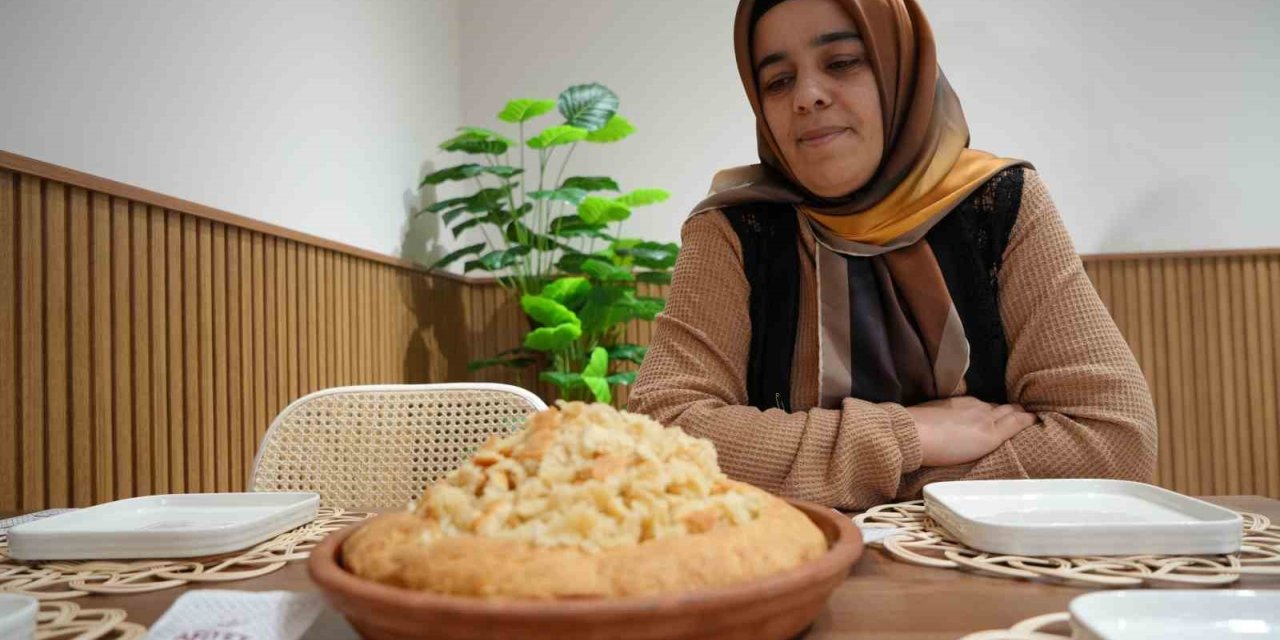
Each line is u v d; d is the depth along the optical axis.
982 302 1.19
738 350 1.24
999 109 3.52
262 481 1.13
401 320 3.11
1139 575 0.57
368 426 1.16
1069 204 3.48
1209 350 3.32
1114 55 3.44
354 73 2.79
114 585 0.60
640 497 0.47
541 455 0.52
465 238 3.89
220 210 1.90
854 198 1.24
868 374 1.20
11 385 1.31
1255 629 0.43
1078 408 1.01
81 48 1.50
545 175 3.85
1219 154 3.38
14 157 1.31
